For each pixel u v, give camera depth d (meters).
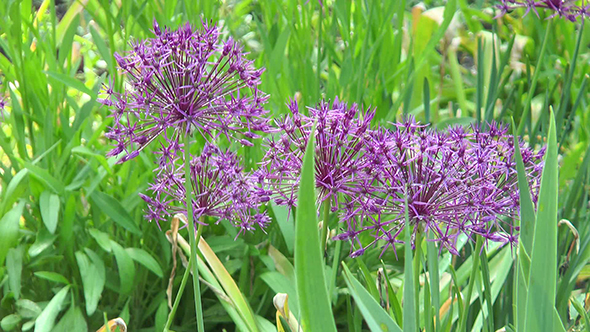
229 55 0.67
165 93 0.67
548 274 0.61
